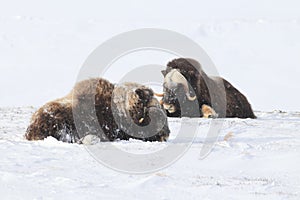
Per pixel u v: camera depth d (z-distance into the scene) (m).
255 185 25.55
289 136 43.72
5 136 40.81
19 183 23.98
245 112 63.75
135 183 24.78
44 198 21.41
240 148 36.53
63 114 37.91
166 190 23.86
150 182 25.08
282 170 29.97
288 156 33.53
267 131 46.75
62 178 25.06
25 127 47.47
